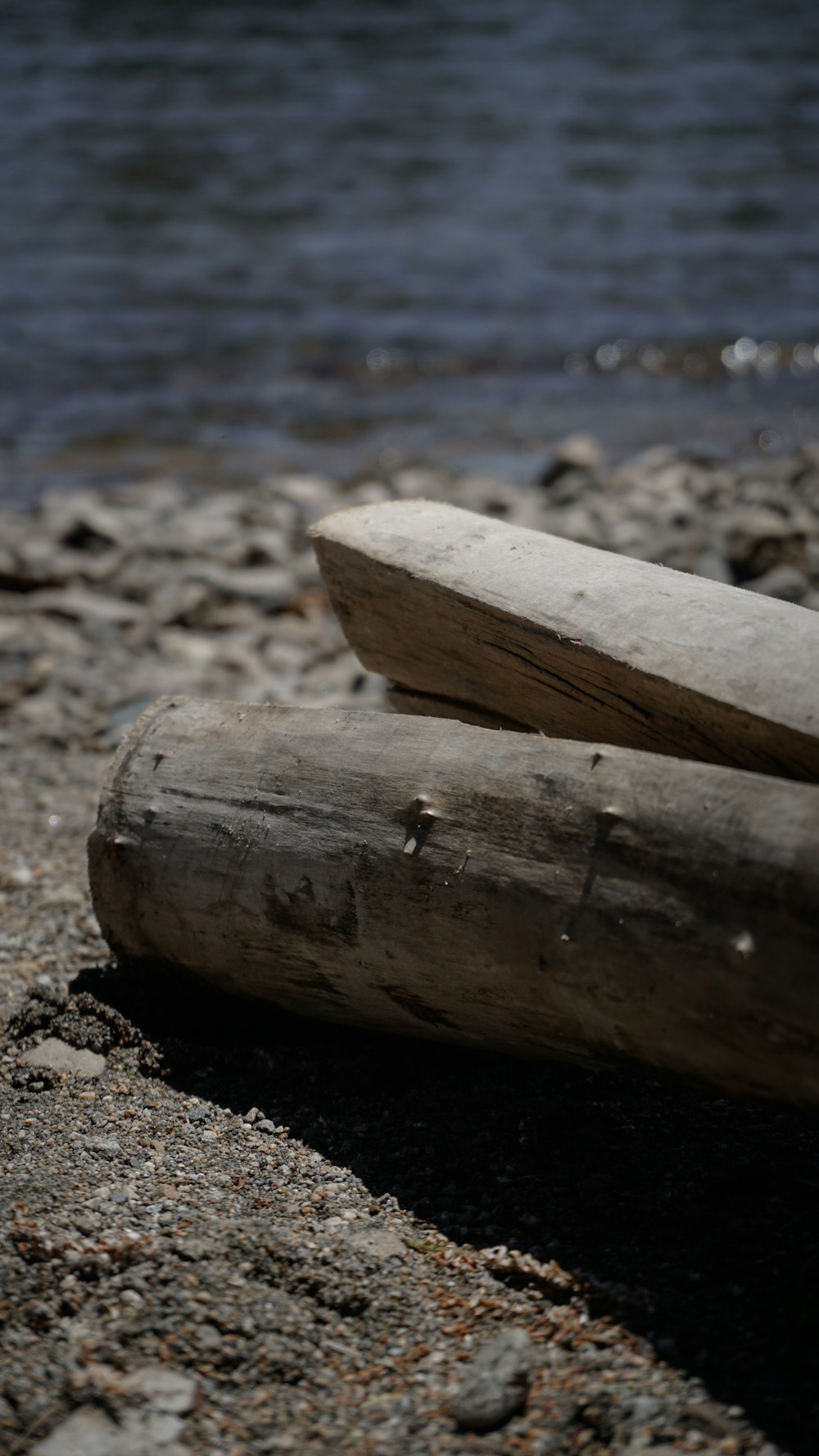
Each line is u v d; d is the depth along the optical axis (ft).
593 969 5.91
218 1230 6.05
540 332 19.99
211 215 25.13
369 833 6.19
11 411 16.60
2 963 7.00
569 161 29.91
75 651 9.46
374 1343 5.85
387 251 23.50
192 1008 6.70
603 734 6.33
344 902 6.21
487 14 51.57
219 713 6.59
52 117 32.22
